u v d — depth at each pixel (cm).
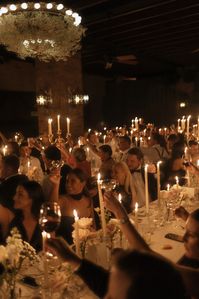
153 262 101
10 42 529
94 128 1962
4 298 183
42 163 614
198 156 509
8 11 497
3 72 1466
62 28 517
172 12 839
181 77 1783
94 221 353
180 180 501
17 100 1598
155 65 1708
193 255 207
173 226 328
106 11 827
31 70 1581
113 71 1916
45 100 1081
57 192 353
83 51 1287
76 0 749
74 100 1093
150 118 1938
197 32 1073
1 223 318
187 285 161
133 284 97
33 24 497
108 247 240
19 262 185
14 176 334
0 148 606
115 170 416
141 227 313
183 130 1082
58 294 202
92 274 161
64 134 1081
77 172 354
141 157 474
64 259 165
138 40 1134
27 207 290
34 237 289
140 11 859
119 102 2017
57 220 190
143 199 459
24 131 1628
